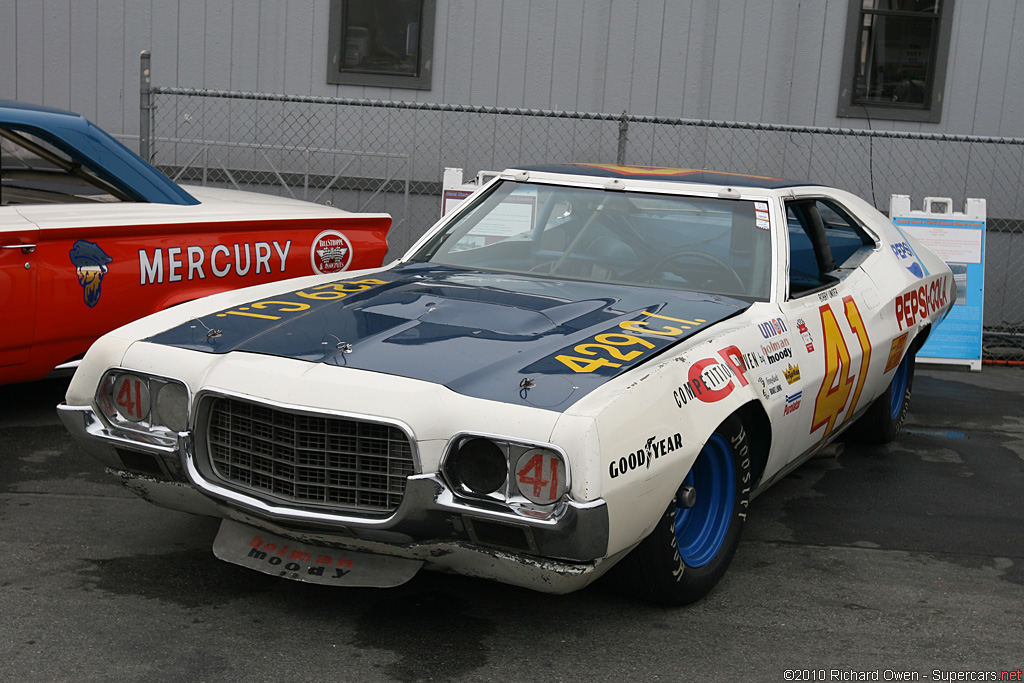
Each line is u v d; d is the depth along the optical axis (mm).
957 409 6738
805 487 4902
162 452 3080
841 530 4305
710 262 4031
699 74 9336
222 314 3443
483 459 2719
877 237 5000
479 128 9469
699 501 3443
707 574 3383
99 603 3201
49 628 3008
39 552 3596
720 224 4141
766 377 3482
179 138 9570
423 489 2727
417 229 9641
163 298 5156
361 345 3080
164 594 3297
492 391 2803
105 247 4895
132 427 3188
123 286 4977
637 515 2822
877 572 3836
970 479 5145
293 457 2904
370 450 2832
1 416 5352
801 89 9359
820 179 9477
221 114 9547
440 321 3299
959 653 3158
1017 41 9258
